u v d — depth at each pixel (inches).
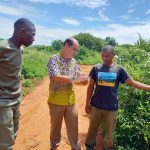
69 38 67.5
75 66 69.5
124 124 76.4
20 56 55.5
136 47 125.4
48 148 83.7
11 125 55.9
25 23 54.5
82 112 122.5
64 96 67.9
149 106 77.9
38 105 129.4
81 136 91.4
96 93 70.6
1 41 53.5
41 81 187.9
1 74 54.2
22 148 82.8
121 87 81.5
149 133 74.3
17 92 56.9
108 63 69.1
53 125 70.6
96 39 601.0
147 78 83.5
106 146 73.7
